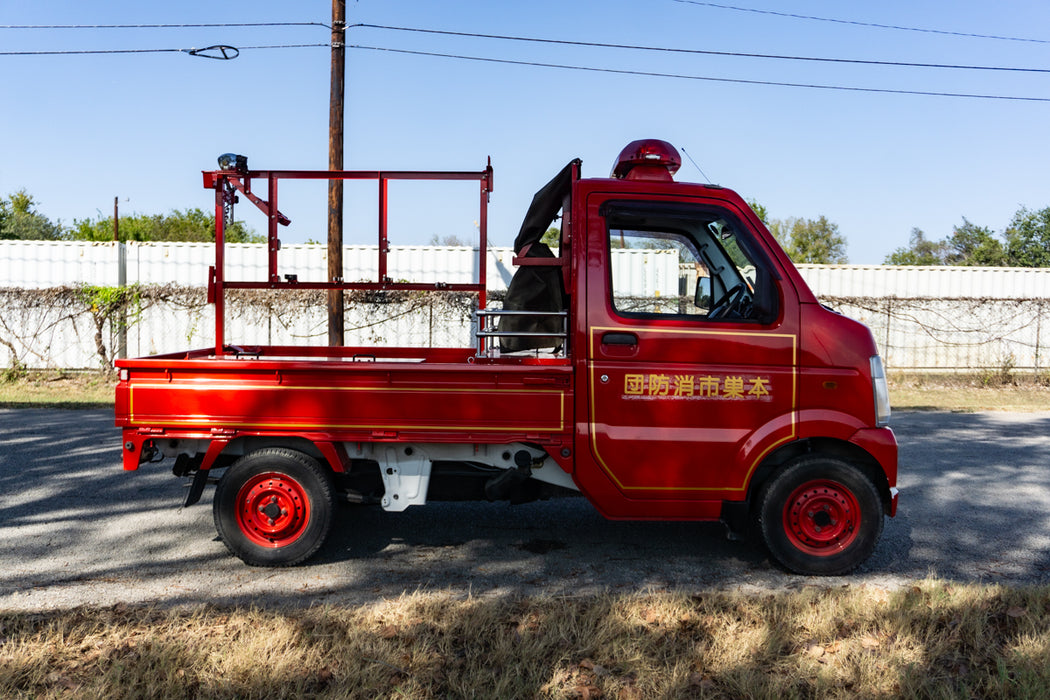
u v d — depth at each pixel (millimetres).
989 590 4242
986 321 19125
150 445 4750
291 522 4699
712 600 4086
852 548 4672
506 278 18391
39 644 3434
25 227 37969
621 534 5566
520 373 4629
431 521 5840
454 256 18391
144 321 16984
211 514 5957
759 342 4641
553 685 3172
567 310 5137
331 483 4762
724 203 4750
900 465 8406
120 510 6047
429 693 3123
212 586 4414
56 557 4910
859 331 4691
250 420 4664
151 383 4684
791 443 4801
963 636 3725
